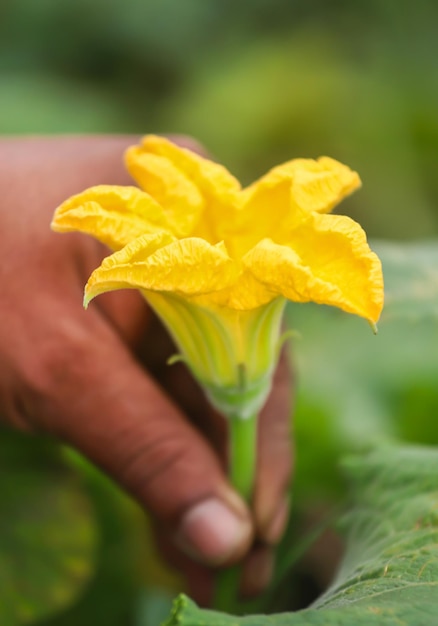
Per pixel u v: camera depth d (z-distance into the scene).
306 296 0.32
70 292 0.41
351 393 0.53
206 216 0.36
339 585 0.35
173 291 0.33
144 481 0.41
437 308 0.43
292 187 0.34
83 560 0.46
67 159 0.43
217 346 0.36
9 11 0.98
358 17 1.03
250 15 1.02
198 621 0.31
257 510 0.44
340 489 0.52
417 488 0.38
